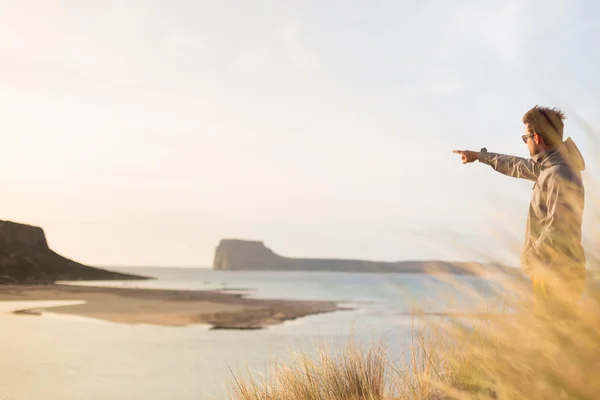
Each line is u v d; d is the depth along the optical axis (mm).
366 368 4117
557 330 1588
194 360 13031
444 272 1708
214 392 8414
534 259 1932
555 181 3014
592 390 1522
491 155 3713
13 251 110188
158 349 15477
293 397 4156
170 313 29953
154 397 9031
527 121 3293
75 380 10688
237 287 88125
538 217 3141
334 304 41438
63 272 114312
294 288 84312
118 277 131500
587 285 1608
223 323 24812
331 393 4016
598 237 1597
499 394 1779
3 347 15727
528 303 1681
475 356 1847
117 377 11000
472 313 1735
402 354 3357
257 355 12852
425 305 1749
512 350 1711
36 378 10914
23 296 44188
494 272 1688
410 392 3141
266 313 31172
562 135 3213
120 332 20203
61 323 23219
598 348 1541
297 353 4762
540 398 1613
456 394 2010
